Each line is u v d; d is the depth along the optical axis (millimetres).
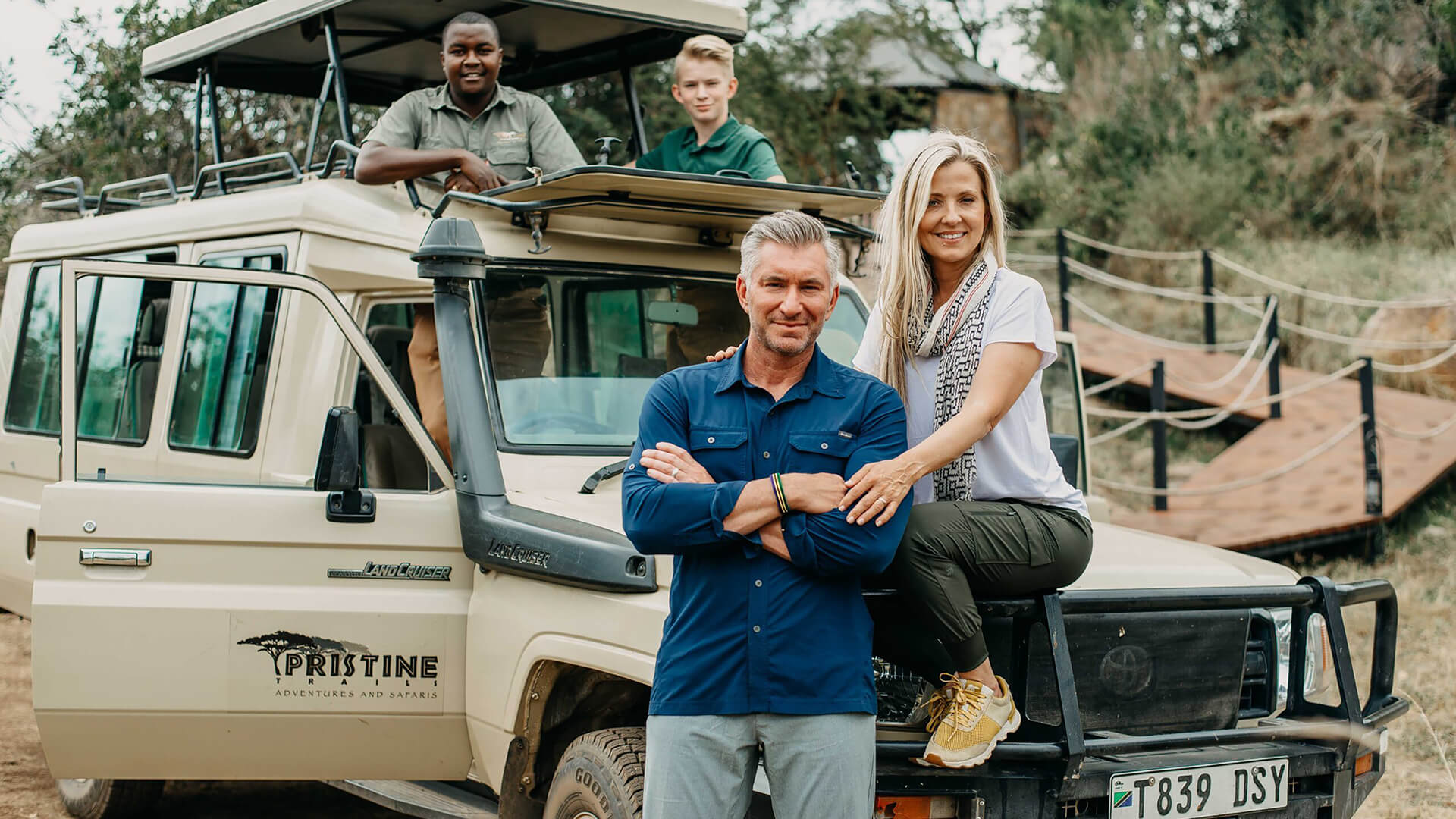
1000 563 3312
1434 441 11508
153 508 4148
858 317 5441
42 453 6438
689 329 4977
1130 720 3695
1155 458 11281
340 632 4141
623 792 3596
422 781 4609
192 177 11141
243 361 5289
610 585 3672
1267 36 20516
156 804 5516
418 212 5020
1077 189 19047
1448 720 6863
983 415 3227
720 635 3072
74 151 10758
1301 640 4012
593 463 4398
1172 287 16547
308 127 11078
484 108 5879
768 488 3012
